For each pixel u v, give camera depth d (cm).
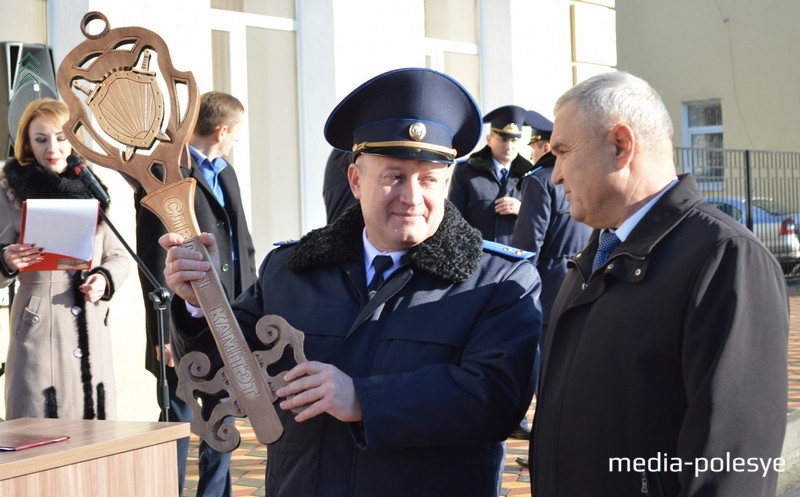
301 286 234
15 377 364
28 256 346
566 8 876
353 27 688
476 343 220
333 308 228
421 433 208
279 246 252
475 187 592
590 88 201
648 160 199
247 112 658
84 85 214
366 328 223
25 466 184
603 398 192
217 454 400
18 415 362
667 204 194
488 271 227
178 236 214
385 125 220
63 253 350
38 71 480
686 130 1922
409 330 220
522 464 476
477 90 837
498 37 829
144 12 552
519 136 598
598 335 195
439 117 223
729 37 1862
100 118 214
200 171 416
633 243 194
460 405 210
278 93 680
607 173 199
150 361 401
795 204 1434
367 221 225
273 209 677
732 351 176
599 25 906
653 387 187
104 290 377
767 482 176
